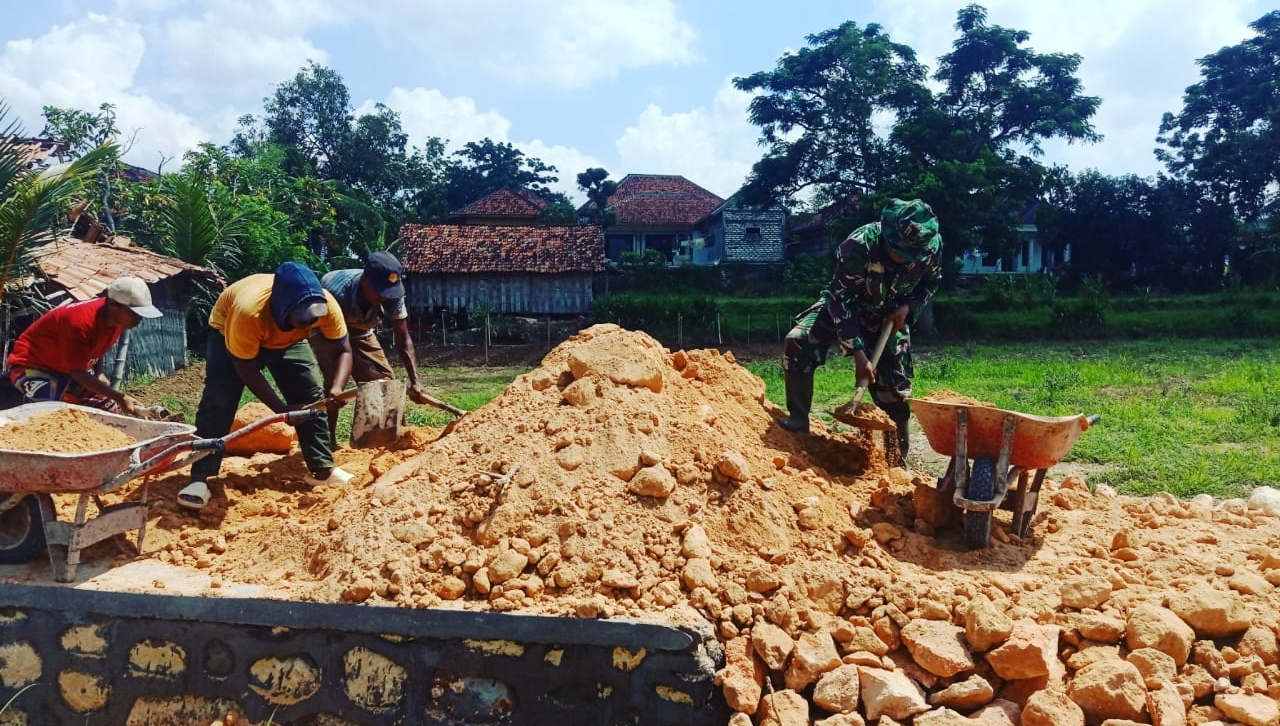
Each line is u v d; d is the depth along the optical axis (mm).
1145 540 4891
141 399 16266
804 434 6109
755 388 6461
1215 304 34219
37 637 4434
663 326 31891
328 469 5961
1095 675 3588
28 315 13867
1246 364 18672
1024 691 3684
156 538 5117
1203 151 41344
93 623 4367
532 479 4645
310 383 5875
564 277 32750
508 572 4176
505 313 32500
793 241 44844
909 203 5590
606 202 52625
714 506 4605
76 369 6281
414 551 4406
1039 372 17844
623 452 4781
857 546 4543
